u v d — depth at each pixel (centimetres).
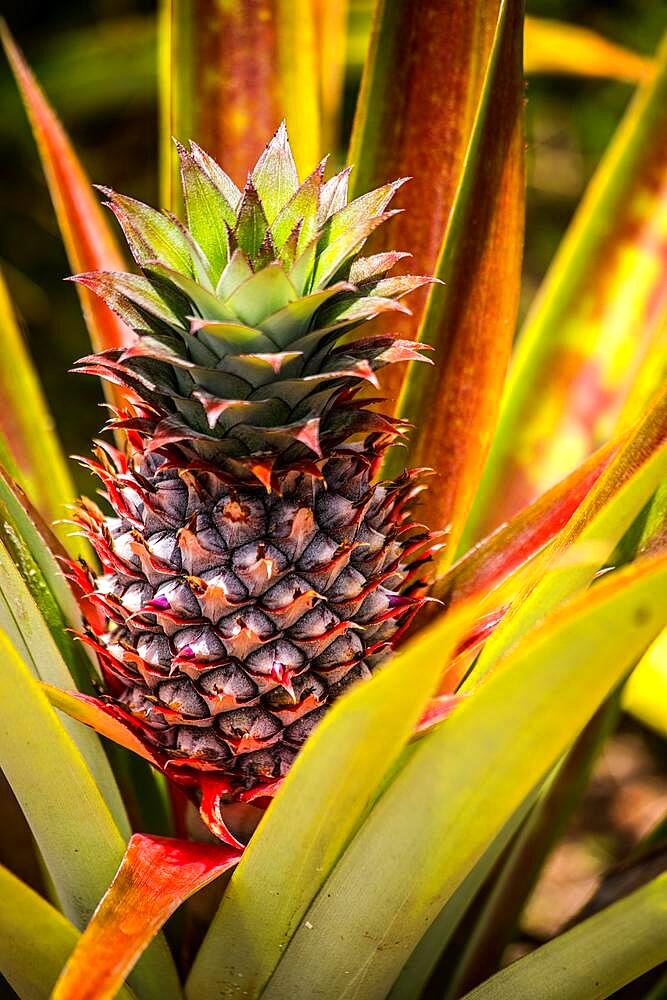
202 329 59
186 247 61
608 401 73
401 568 64
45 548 64
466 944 71
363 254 71
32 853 72
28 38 129
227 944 60
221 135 73
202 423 60
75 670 64
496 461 73
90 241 71
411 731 56
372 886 58
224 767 62
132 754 68
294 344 60
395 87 70
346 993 61
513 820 64
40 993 60
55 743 58
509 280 67
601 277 73
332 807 57
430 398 69
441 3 69
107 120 130
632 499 58
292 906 59
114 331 70
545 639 53
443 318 68
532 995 60
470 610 52
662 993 67
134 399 62
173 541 61
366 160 70
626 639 53
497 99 65
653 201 73
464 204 67
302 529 60
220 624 61
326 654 61
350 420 61
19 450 70
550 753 55
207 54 72
